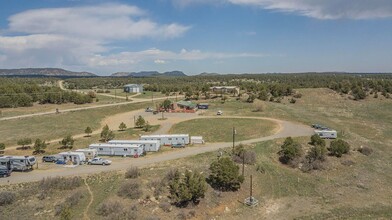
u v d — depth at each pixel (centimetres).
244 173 6969
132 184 5891
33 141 9419
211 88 19125
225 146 8575
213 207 5769
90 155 7750
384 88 19288
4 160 6788
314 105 15588
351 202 6203
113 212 5150
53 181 5988
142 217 5150
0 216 5034
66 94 16675
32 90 17988
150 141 8425
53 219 4997
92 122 12269
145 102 16950
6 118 12375
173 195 5725
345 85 19025
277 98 16550
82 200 5538
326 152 8206
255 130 10169
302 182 6925
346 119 12962
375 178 7344
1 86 17412
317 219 5512
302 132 9919
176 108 14612
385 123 12556
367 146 9206
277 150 8375
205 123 11319
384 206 6056
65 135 10125
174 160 7419
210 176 6550
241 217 5588
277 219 5531
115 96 19875
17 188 5922
